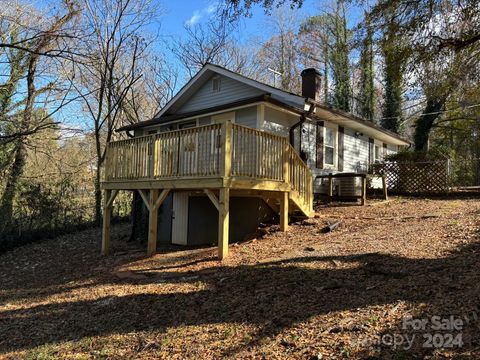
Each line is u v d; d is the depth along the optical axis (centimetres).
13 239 1416
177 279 667
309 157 1269
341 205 1253
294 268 597
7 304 690
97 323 516
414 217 941
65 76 1603
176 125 1344
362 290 457
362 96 2580
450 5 746
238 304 488
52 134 1672
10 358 445
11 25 1309
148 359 385
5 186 1487
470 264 485
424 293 413
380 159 1780
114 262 934
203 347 388
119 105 1888
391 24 789
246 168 824
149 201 961
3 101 1540
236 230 1046
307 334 368
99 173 1778
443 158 1534
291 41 2911
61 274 909
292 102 1123
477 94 974
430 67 834
